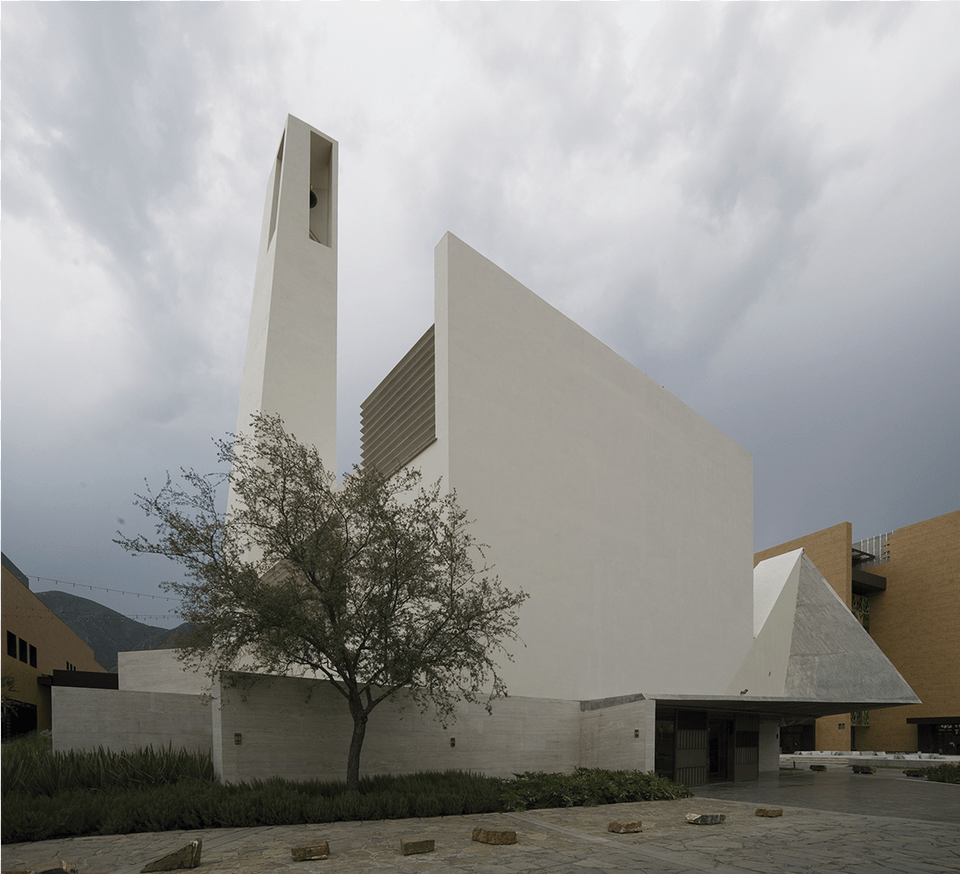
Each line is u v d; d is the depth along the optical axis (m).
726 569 33.16
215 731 13.02
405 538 13.12
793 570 37.47
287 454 13.72
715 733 24.25
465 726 16.69
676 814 12.88
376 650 12.62
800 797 17.27
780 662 34.72
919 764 33.38
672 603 28.25
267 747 13.23
